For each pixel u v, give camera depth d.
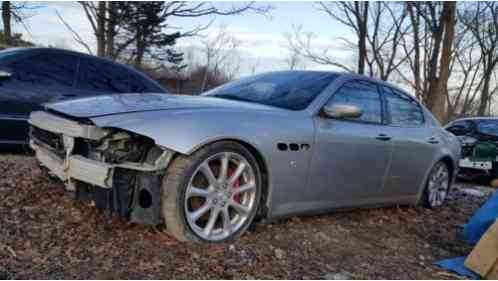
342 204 3.86
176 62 22.05
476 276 3.03
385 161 4.13
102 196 2.82
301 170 3.37
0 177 3.99
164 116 2.79
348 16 19.22
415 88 20.38
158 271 2.51
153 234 2.97
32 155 5.20
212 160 2.92
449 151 5.13
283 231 3.44
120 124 2.70
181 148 2.70
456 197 6.26
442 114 13.16
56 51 5.51
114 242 2.82
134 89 6.11
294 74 4.16
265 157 3.12
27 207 3.29
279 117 3.29
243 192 3.11
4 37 13.00
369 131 3.93
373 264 3.10
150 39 14.03
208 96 3.91
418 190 4.78
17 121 4.99
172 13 11.74
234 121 2.99
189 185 2.79
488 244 2.98
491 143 8.22
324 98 3.67
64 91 5.33
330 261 3.04
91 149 2.85
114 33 12.16
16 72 5.10
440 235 4.07
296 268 2.81
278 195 3.27
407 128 4.54
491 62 27.81
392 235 3.86
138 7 11.81
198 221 2.99
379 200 4.27
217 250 2.83
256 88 3.97
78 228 2.98
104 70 5.87
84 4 11.57
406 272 3.01
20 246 2.65
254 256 2.86
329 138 3.53
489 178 8.27
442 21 14.91
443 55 12.99
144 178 2.76
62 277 2.34
